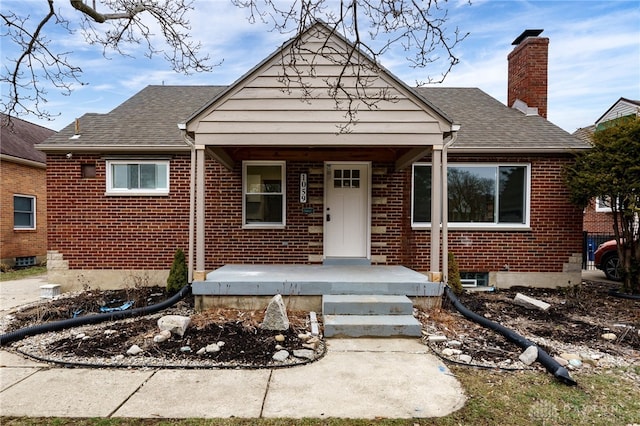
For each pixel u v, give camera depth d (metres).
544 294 7.85
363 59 5.75
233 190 8.31
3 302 7.43
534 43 10.02
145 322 5.56
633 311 6.53
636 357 4.43
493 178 8.53
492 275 8.45
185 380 3.72
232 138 5.96
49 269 8.34
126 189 8.42
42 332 5.07
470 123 9.38
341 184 8.45
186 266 7.85
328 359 4.30
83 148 8.13
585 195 7.85
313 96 5.93
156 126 9.06
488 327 5.32
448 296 6.30
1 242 13.01
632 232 7.74
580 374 3.93
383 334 5.07
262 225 8.35
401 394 3.44
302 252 8.35
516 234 8.45
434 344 4.80
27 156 14.03
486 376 3.85
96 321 5.59
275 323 5.07
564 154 8.37
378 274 6.78
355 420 3.00
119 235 8.38
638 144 6.88
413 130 6.00
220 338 4.78
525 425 2.94
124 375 3.84
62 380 3.72
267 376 3.82
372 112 5.98
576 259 8.42
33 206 14.45
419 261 8.39
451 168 8.53
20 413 3.09
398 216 8.40
